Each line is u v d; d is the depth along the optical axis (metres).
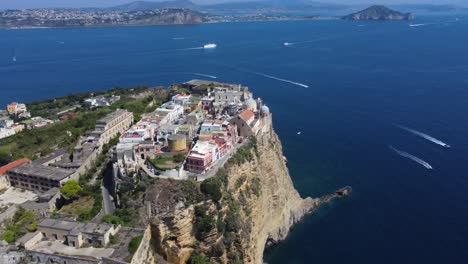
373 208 161.62
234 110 180.50
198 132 160.75
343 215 159.62
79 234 94.12
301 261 137.50
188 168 128.00
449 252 133.38
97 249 93.50
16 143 199.00
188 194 115.12
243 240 121.62
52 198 132.00
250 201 133.12
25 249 93.12
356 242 143.12
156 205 113.06
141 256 96.44
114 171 139.88
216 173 124.38
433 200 163.00
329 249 141.25
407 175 184.50
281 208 153.25
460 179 177.25
